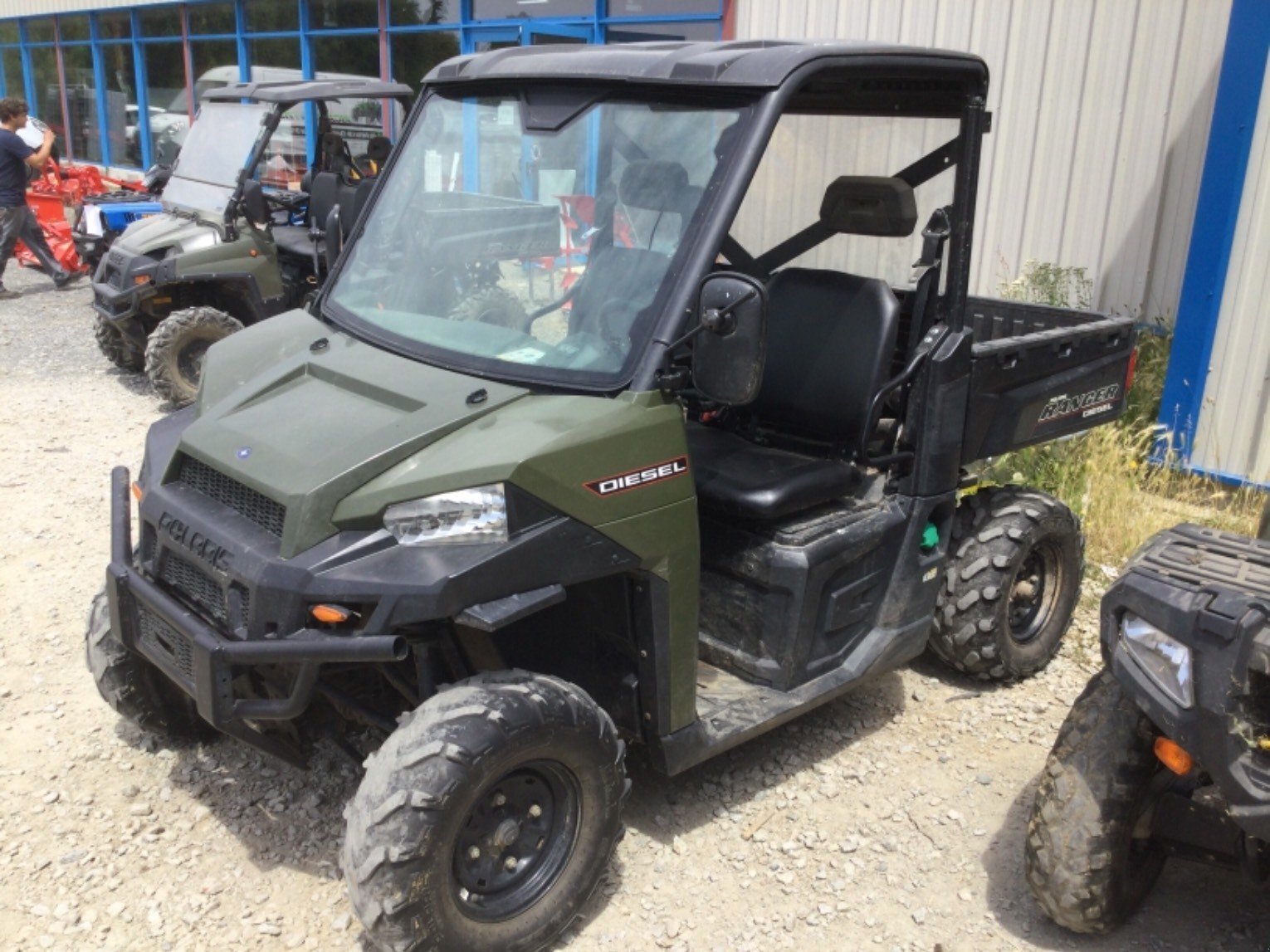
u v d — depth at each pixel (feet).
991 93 24.72
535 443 8.76
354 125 28.30
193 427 10.12
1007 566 13.29
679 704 10.03
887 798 11.81
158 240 25.54
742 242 12.28
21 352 30.86
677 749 10.09
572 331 9.86
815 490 11.23
